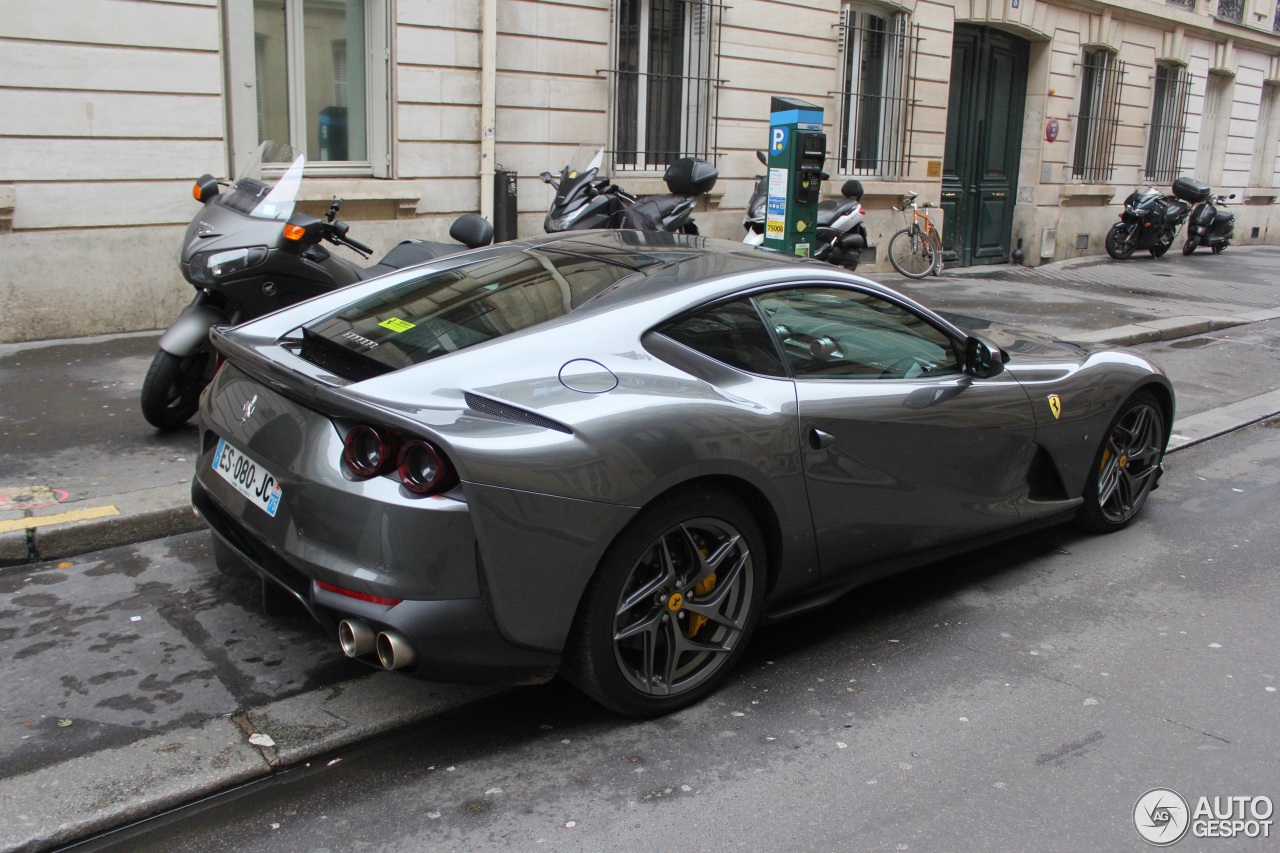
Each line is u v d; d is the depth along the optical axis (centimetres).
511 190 966
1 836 259
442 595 280
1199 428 698
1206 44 1948
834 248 1088
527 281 363
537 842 269
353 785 292
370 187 889
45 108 718
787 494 344
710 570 330
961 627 404
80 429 551
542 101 1000
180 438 543
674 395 318
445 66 916
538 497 284
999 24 1463
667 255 383
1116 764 312
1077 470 467
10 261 718
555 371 309
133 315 780
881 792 296
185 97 778
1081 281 1423
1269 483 595
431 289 369
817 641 390
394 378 296
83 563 423
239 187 571
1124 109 1769
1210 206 1864
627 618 318
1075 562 473
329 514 286
